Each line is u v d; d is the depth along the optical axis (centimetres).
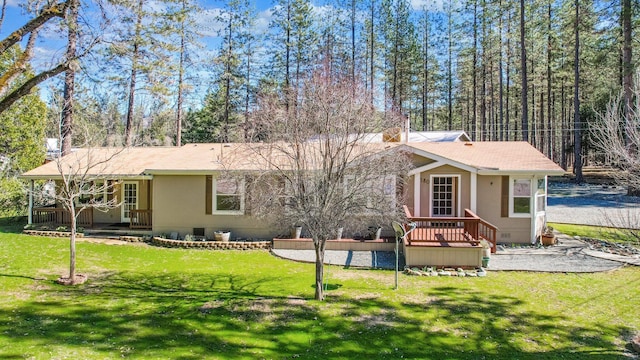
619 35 2456
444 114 4672
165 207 1581
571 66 3434
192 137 4153
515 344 670
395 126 1448
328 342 668
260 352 628
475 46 3725
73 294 892
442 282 1019
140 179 1706
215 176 1545
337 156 849
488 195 1495
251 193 1033
